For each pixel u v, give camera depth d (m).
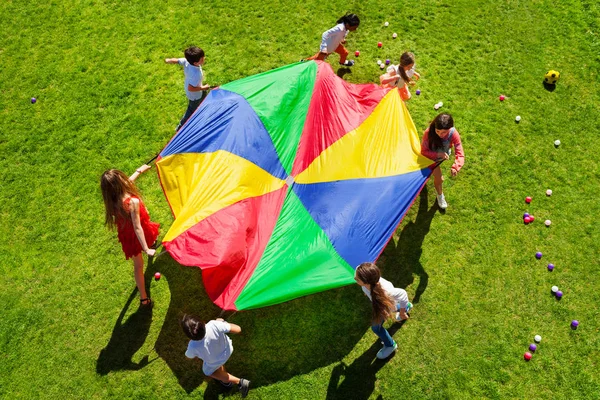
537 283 7.64
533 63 10.08
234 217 6.72
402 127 7.52
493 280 7.67
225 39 10.40
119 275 7.81
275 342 7.20
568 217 8.27
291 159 7.45
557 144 8.99
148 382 6.92
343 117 7.68
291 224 6.93
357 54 10.12
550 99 9.61
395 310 6.19
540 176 8.69
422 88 9.70
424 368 6.97
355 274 6.04
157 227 7.20
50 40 10.52
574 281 7.66
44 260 7.95
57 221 8.32
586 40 10.40
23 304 7.54
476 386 6.82
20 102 9.69
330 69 8.12
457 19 10.69
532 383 6.84
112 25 10.71
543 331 7.23
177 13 10.84
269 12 10.79
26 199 8.55
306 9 10.82
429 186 8.56
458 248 7.98
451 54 10.17
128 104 9.60
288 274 6.53
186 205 6.77
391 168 7.25
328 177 7.22
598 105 9.52
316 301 7.53
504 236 8.09
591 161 8.87
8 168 8.88
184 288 7.71
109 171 6.36
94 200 8.52
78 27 10.70
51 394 6.84
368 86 8.09
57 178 8.77
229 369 7.00
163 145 9.09
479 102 9.55
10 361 7.09
